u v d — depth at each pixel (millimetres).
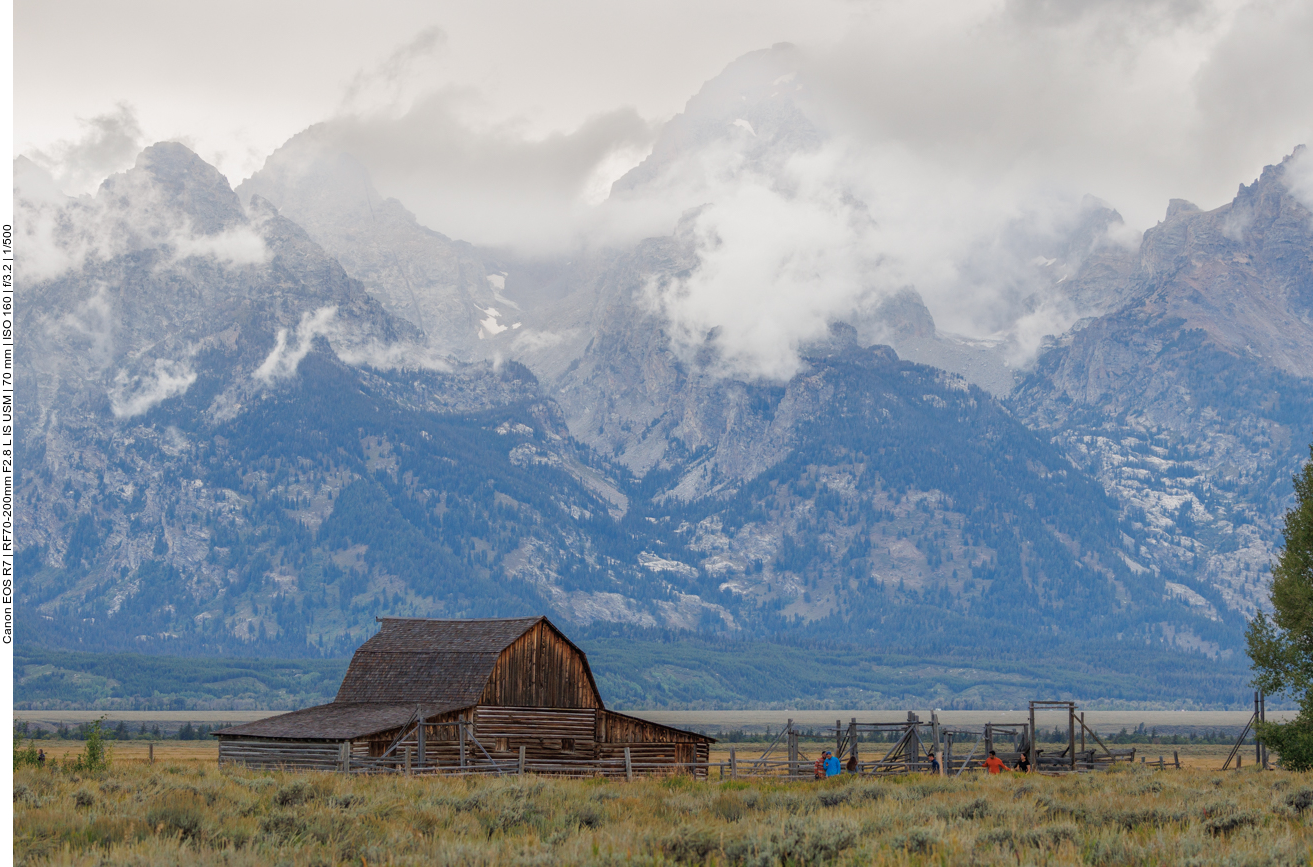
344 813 95812
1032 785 157625
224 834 83875
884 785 151500
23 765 159250
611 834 87688
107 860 70062
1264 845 79562
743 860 79438
